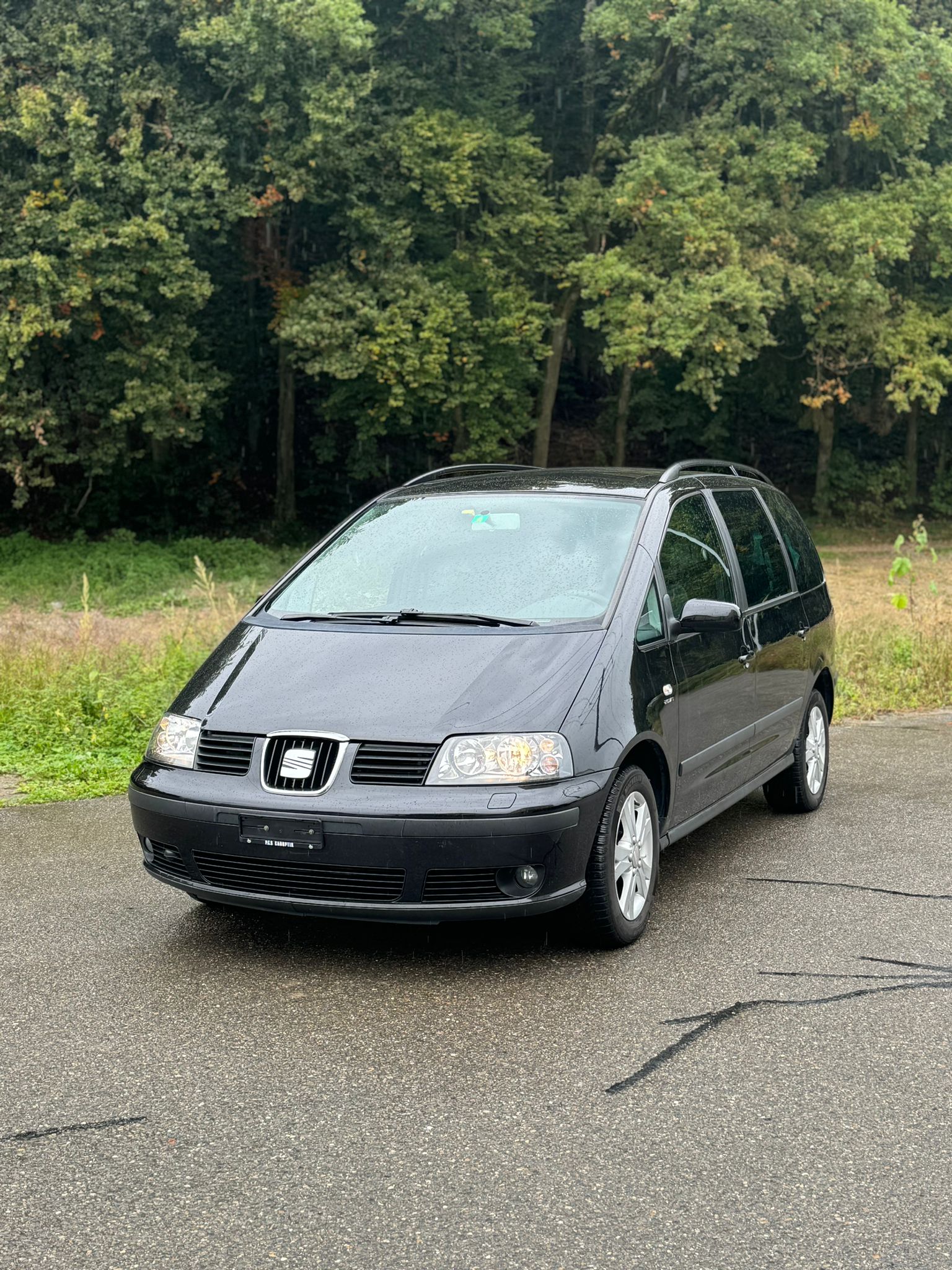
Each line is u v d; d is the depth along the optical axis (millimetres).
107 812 7371
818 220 33688
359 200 31906
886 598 22078
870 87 32312
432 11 30453
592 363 47688
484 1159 3250
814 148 33531
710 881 5836
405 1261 2795
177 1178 3164
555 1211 2996
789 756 6957
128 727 9344
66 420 30938
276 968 4684
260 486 41906
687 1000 4340
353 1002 4340
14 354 27766
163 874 4820
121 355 29984
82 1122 3471
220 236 31234
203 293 29203
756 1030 4082
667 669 5230
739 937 5008
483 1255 2818
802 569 7441
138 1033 4082
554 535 5559
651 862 5051
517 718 4539
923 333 35938
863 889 5656
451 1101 3582
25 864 6180
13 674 10742
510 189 32656
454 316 32406
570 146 40594
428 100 32906
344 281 31344
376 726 4527
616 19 31750
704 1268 2760
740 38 32375
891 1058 3865
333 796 4426
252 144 30750
